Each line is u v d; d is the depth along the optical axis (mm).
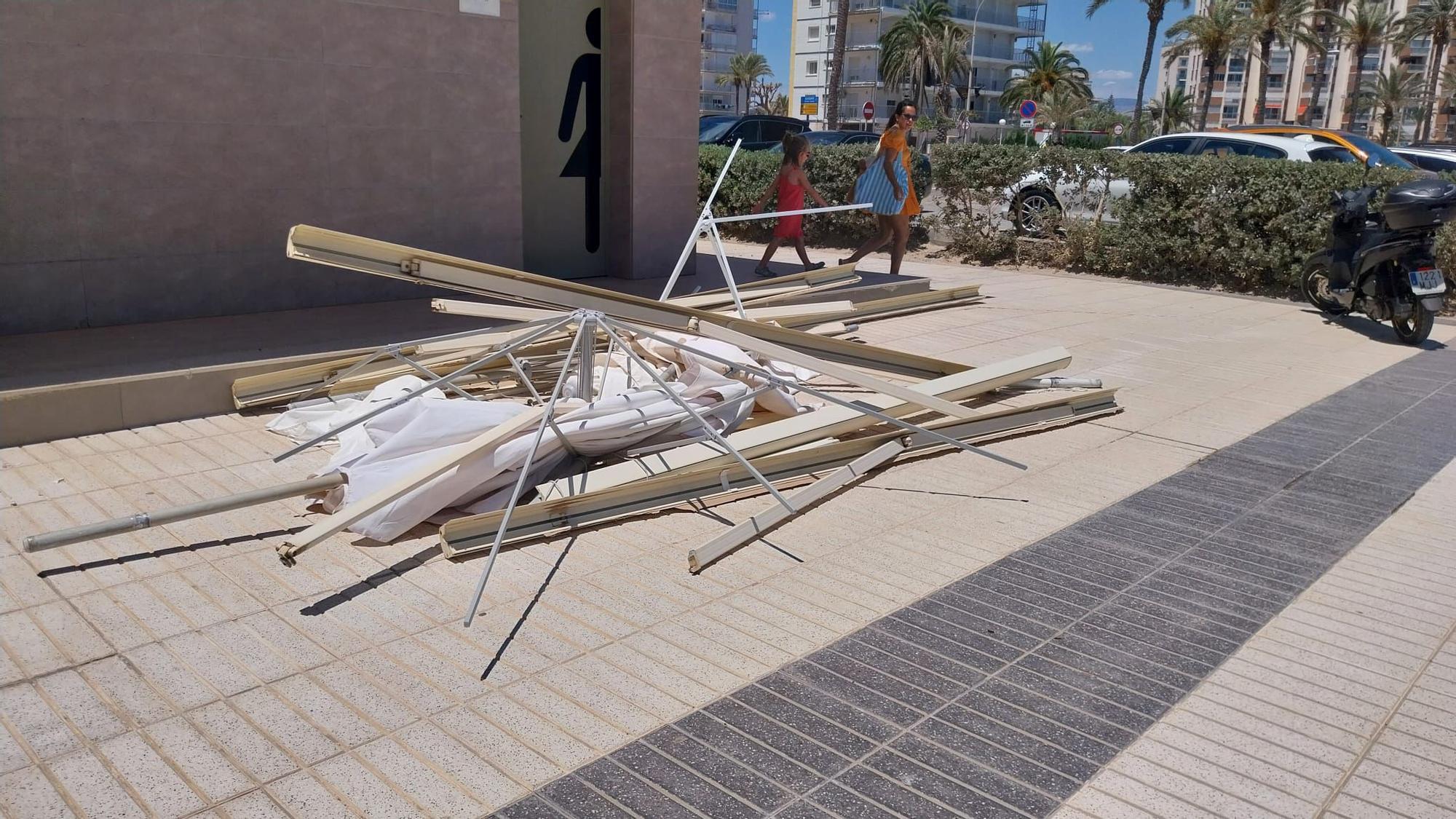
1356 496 5266
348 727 2982
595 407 5020
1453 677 3514
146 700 3072
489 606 3760
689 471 4891
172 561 4023
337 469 4410
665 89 11047
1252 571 4320
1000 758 2969
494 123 9555
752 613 3785
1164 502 5098
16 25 6953
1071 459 5719
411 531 4383
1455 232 11109
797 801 2740
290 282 8570
